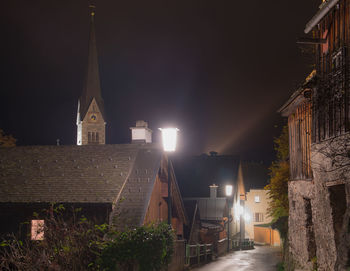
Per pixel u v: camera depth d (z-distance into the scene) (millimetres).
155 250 14414
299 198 14641
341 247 9250
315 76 11469
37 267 10711
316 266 12812
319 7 12008
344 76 9672
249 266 22031
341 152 9875
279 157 24969
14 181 19781
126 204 18156
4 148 22594
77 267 11734
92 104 107375
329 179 10812
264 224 54625
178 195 22969
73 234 12117
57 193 18609
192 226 26906
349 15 9688
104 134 107875
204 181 47438
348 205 9422
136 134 24922
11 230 18047
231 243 36188
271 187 24344
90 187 18859
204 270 20188
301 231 14430
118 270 12617
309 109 12992
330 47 10914
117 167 20234
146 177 19594
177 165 49844
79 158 21250
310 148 13062
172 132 14094
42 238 12203
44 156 21688
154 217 19875
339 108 10000
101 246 12570
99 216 17734
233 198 45969
